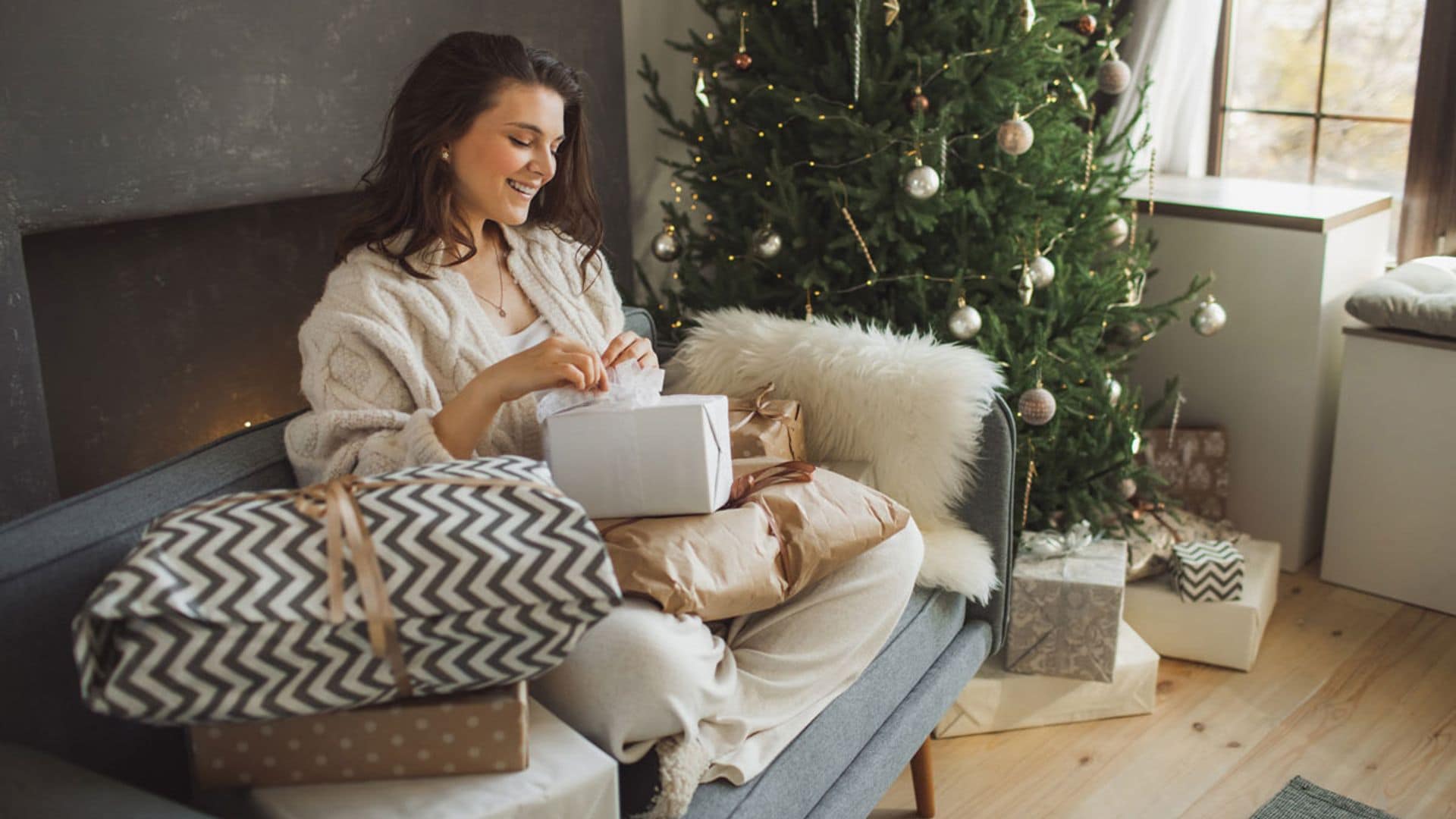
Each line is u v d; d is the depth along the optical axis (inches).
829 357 68.6
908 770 78.2
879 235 84.4
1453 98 95.3
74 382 82.7
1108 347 98.0
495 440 58.5
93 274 82.0
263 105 77.8
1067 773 76.8
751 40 89.0
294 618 37.5
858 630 56.9
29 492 71.6
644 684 46.6
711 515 52.8
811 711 55.2
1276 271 97.7
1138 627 89.4
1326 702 83.4
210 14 74.0
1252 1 109.4
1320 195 102.9
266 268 91.1
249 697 37.6
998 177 85.3
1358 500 96.8
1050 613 78.7
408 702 40.2
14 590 42.8
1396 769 76.1
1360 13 103.3
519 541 39.6
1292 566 102.2
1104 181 96.7
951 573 65.7
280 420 58.5
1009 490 68.6
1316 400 98.2
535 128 57.6
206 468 52.5
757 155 87.4
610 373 56.9
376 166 60.7
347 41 81.1
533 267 64.5
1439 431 90.8
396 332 56.4
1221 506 100.9
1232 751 78.5
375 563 38.4
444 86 56.5
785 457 64.7
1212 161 115.1
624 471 51.7
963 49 84.4
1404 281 93.7
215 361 90.0
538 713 44.4
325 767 40.2
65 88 68.7
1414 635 91.6
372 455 52.5
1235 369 102.0
